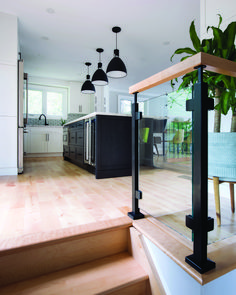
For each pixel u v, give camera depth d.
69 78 6.12
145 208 1.37
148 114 1.31
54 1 2.81
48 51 4.35
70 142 4.37
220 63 0.79
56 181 2.53
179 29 3.56
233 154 1.11
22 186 2.25
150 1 2.84
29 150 5.70
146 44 4.10
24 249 0.97
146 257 1.06
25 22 3.29
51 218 1.32
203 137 0.79
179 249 0.93
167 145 1.18
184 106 0.99
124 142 2.88
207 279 0.76
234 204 1.15
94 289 0.92
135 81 6.46
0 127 2.94
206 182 0.80
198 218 0.81
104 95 6.59
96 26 3.44
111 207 1.54
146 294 1.04
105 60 4.82
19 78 3.02
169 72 0.92
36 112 6.21
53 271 1.06
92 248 1.16
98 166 2.69
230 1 1.74
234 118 1.18
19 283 0.97
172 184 1.17
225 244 1.00
